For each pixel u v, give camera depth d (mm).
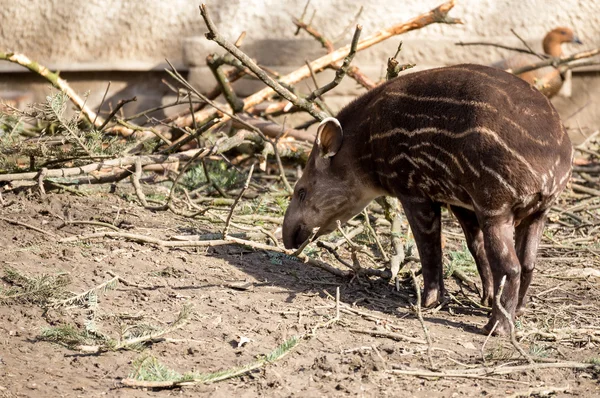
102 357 7535
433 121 8852
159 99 19828
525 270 9016
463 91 8719
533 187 8320
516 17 19672
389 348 7922
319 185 10562
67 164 12922
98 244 10336
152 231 11211
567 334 8656
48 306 8391
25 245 9969
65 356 7527
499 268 8492
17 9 20547
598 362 7766
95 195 12703
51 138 12383
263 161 13375
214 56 14719
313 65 15414
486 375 7441
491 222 8500
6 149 11891
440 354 7953
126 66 19891
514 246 9000
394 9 19328
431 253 9539
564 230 13469
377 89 10070
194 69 19172
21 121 13156
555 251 12305
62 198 12133
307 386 7117
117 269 9586
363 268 10164
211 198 13266
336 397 6906
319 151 10328
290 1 19406
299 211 10797
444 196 9094
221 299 9094
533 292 10289
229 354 7734
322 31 19203
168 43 19844
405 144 9219
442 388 7172
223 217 12195
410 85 9305
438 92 8922
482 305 9734
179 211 11734
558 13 19812
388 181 9688
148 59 19922
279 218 12430
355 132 10133
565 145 8539
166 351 7734
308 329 8383
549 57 16562
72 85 20344
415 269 10789
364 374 7332
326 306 9102
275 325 8445
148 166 13695
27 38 20469
